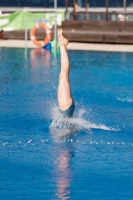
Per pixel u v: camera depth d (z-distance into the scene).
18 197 9.45
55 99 19.19
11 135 13.88
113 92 21.06
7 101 18.59
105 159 11.86
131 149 12.76
